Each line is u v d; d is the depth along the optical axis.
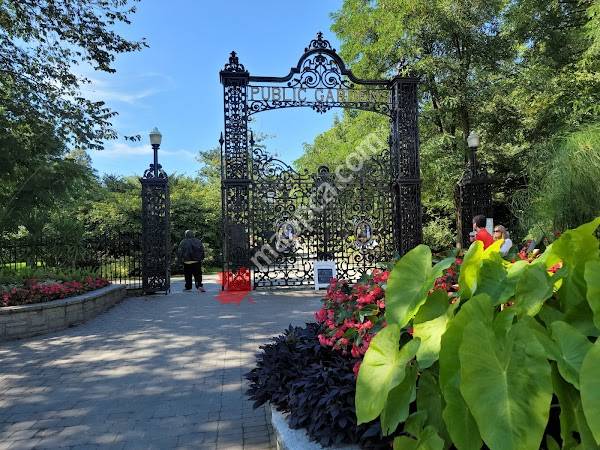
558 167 6.57
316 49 10.58
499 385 1.61
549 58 13.77
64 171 11.65
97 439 3.38
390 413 1.97
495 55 14.46
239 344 6.05
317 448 2.42
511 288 1.94
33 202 11.58
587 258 1.88
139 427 3.57
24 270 9.42
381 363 2.03
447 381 1.74
